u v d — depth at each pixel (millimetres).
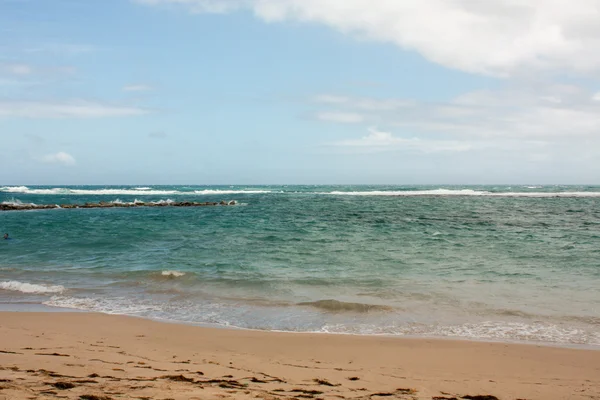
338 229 29938
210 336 8578
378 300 11547
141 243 23141
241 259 18062
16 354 6504
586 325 9445
